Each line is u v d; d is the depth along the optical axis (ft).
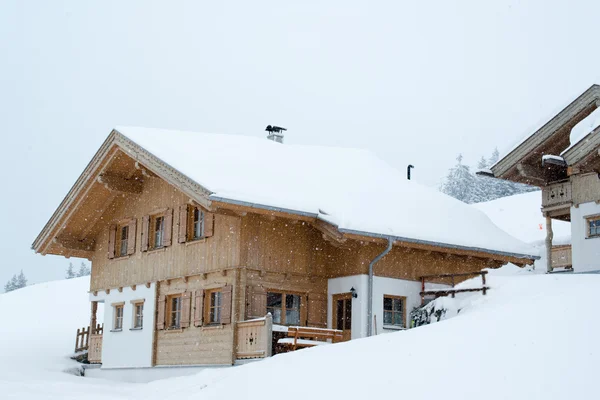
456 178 237.86
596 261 61.41
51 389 47.21
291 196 56.24
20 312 97.86
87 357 76.84
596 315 30.94
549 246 67.15
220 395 32.63
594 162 56.44
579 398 22.90
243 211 53.83
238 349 54.85
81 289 110.11
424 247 60.03
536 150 64.90
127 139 61.93
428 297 61.52
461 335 32.78
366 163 76.33
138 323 67.92
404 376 28.17
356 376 29.71
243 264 56.03
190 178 53.26
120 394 45.62
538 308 34.81
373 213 59.72
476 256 64.59
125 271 70.08
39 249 75.66
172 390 43.52
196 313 59.57
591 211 62.34
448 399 24.77
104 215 74.23
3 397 40.09
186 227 62.03
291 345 53.47
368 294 58.08
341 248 59.62
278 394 29.94
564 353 26.86
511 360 27.30
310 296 59.93
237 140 70.13
